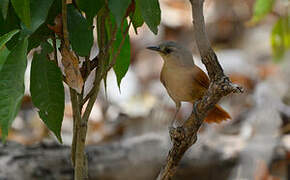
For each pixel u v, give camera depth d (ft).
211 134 40.40
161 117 47.85
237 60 58.49
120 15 15.17
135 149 34.91
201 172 36.45
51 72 16.83
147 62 58.59
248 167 36.81
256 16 35.14
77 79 17.07
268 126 43.57
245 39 63.67
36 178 32.09
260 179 36.58
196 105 18.99
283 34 37.81
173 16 65.26
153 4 16.03
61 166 32.99
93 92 18.71
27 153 33.14
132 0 17.34
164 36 62.69
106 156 34.55
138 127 47.16
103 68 19.03
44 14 15.57
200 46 17.70
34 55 16.80
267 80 53.93
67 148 34.22
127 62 19.53
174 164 20.33
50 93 16.85
